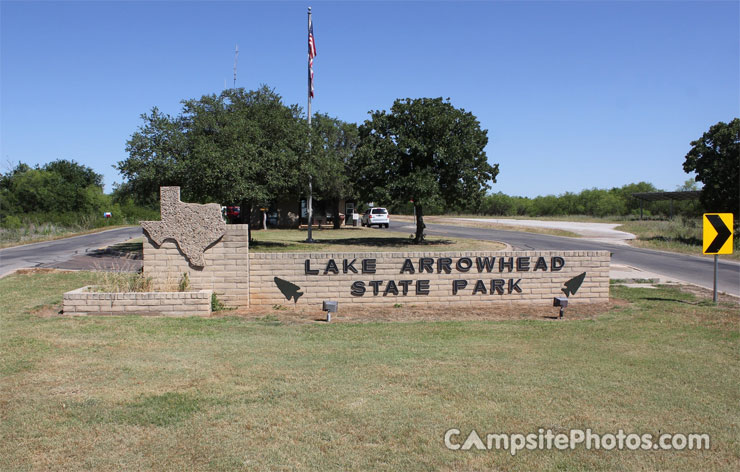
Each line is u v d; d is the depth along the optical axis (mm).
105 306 9445
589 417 5035
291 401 5289
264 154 21562
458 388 5715
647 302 11625
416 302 10992
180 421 4801
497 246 25938
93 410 5012
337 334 8211
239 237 10516
